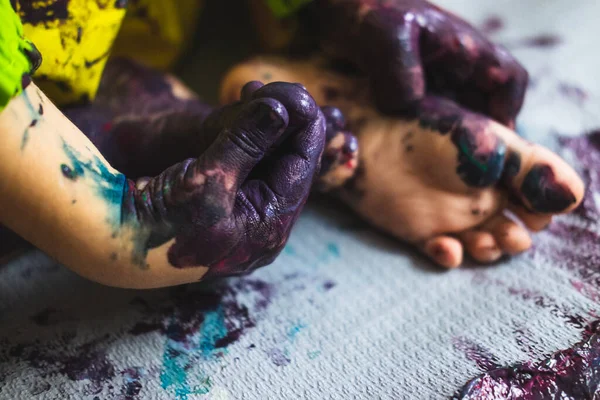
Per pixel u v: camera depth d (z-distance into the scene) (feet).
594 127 1.50
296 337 1.16
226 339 1.16
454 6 1.86
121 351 1.14
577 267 1.24
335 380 1.10
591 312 1.16
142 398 1.08
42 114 0.98
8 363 1.12
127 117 1.29
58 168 0.98
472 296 1.21
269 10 1.61
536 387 1.08
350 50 1.32
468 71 1.32
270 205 1.05
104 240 1.00
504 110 1.33
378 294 1.22
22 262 1.26
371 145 1.31
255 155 1.01
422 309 1.20
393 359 1.12
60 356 1.13
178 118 1.24
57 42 1.15
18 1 1.10
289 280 1.25
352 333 1.16
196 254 1.03
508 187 1.25
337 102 1.36
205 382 1.10
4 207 0.97
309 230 1.35
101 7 1.19
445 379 1.09
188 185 1.00
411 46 1.26
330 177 1.25
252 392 1.09
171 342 1.15
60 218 0.98
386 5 1.27
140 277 1.04
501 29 1.80
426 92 1.33
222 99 1.44
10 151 0.94
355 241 1.33
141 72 1.47
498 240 1.25
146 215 1.01
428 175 1.26
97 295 1.22
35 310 1.19
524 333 1.14
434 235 1.28
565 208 1.21
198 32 1.89
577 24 1.80
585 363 1.09
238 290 1.23
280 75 1.40
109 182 1.02
